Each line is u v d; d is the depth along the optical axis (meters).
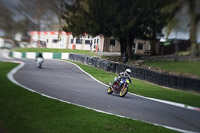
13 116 6.17
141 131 8.48
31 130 6.30
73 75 32.41
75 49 65.44
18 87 15.18
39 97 12.97
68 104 12.54
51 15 2.77
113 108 13.21
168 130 8.62
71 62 54.62
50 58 67.81
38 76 26.06
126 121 10.09
